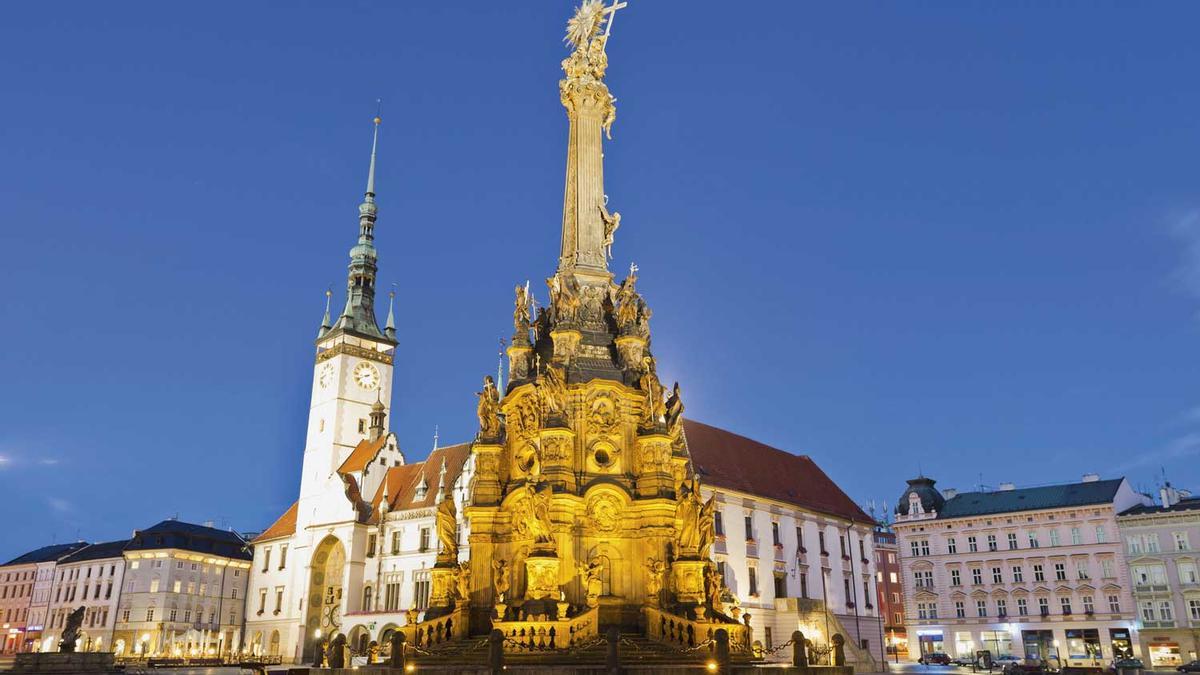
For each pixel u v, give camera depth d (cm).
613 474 2791
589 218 3225
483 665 2327
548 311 3172
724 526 6331
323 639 7750
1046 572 7950
